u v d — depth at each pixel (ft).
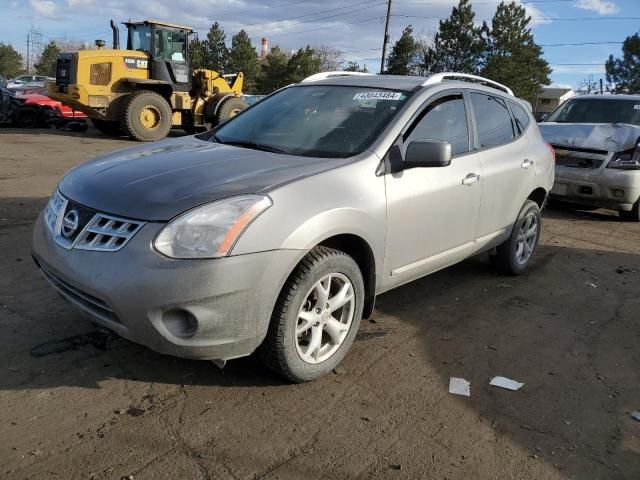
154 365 11.46
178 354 9.52
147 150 12.78
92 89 53.26
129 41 58.59
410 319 14.78
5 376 10.71
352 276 11.35
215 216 9.41
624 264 21.07
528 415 10.72
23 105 62.80
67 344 12.00
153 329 9.24
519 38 172.04
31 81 127.65
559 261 20.93
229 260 9.29
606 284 18.65
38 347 11.82
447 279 18.11
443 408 10.76
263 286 9.67
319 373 11.22
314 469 8.87
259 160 11.62
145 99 54.24
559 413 10.86
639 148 27.37
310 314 10.86
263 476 8.63
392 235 12.26
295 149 12.69
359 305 11.75
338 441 9.57
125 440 9.20
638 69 213.05
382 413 10.45
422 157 11.93
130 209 9.66
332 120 13.43
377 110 13.37
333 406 10.55
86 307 10.05
